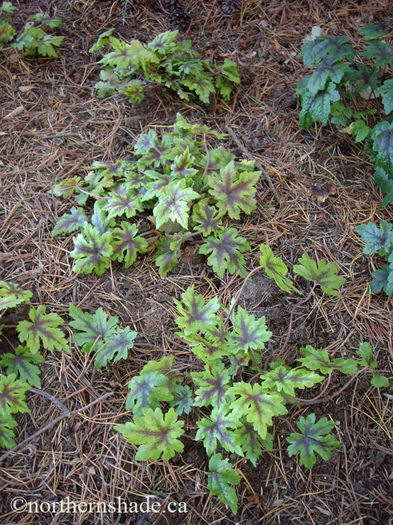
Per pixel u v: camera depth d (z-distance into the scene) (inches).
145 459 19.6
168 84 32.7
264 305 25.7
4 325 24.4
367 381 23.9
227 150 31.5
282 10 38.3
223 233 27.0
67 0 37.9
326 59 29.3
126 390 23.5
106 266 26.4
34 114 32.9
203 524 20.7
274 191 29.8
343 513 21.1
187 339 21.8
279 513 21.0
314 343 24.9
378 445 22.5
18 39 34.6
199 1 38.3
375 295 26.4
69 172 30.3
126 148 31.4
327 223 29.0
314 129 32.7
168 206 25.8
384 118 32.9
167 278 26.7
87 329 24.4
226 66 33.3
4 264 26.7
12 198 29.2
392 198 28.2
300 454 21.6
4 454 21.7
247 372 23.8
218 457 20.8
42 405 23.0
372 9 38.0
